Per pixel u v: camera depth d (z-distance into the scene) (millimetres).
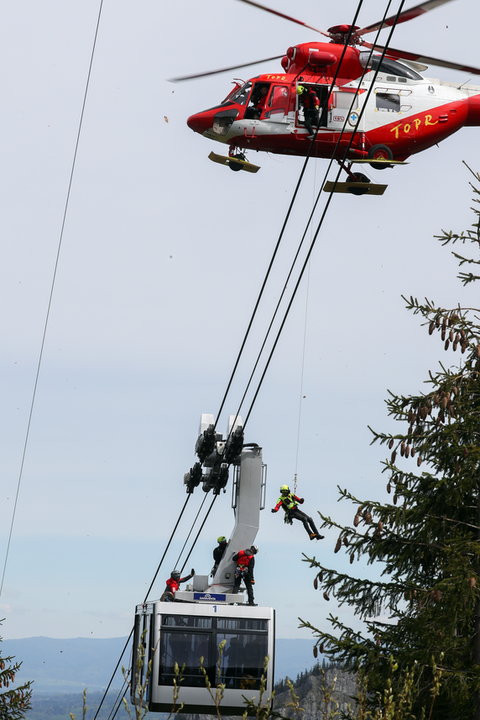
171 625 37219
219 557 43938
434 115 47156
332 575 30578
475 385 29953
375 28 43625
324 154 46750
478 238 30781
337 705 13281
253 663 37062
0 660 39219
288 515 40281
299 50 44781
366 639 29484
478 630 29734
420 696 28469
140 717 10516
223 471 43625
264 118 45625
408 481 31125
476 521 31328
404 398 30172
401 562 30906
